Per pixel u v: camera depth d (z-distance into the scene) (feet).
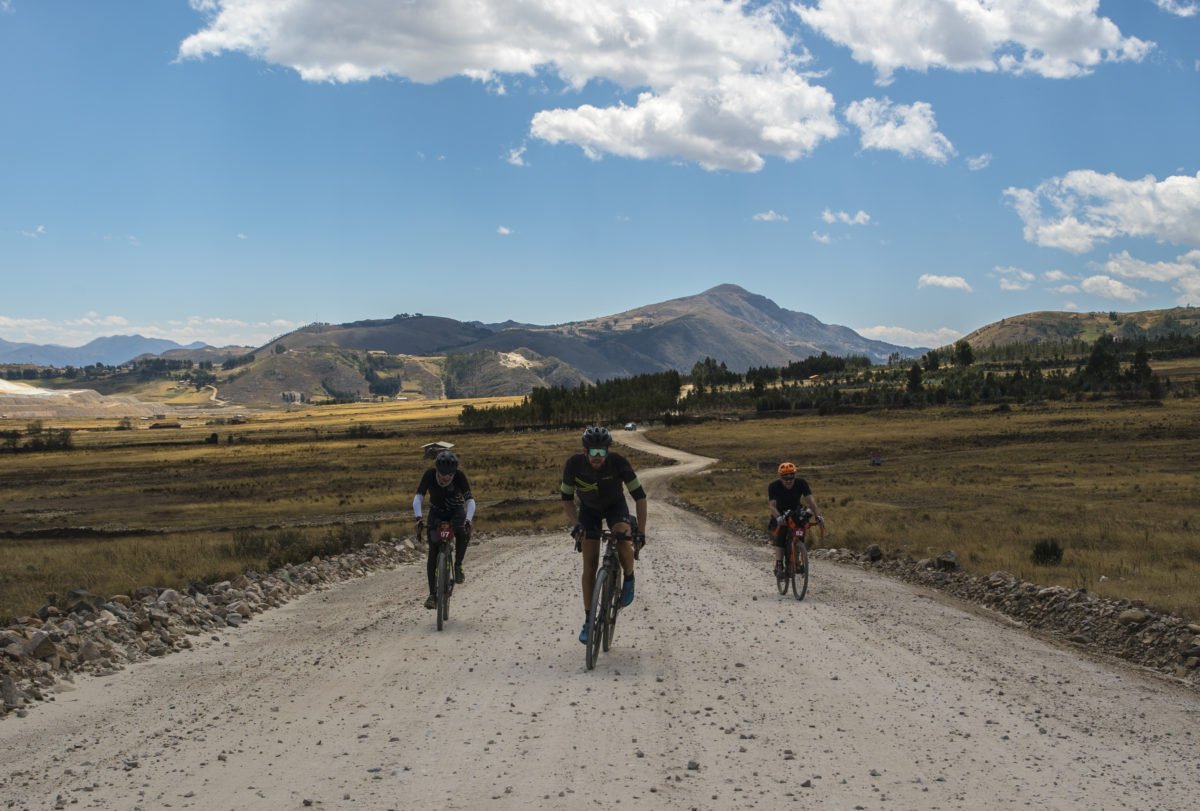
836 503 138.51
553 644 28.71
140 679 24.70
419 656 26.99
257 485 254.27
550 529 93.97
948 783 15.52
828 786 15.29
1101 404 524.11
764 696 21.77
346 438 542.16
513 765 16.42
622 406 620.90
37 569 57.77
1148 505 123.95
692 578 47.88
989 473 226.58
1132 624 31.81
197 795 14.97
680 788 15.16
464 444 464.24
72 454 460.55
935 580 48.44
